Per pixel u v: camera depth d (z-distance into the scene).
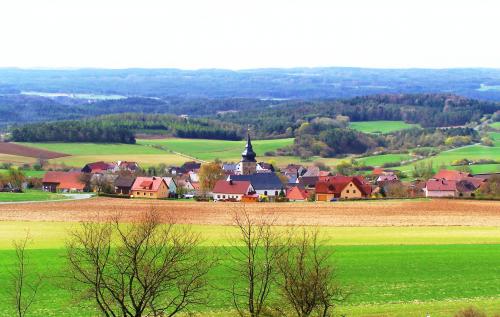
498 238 142.12
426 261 112.31
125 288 75.31
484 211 196.88
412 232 152.88
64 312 82.06
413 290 93.69
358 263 110.25
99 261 75.19
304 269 73.69
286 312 74.69
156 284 75.06
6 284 94.31
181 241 104.00
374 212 194.88
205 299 81.62
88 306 82.38
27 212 192.62
